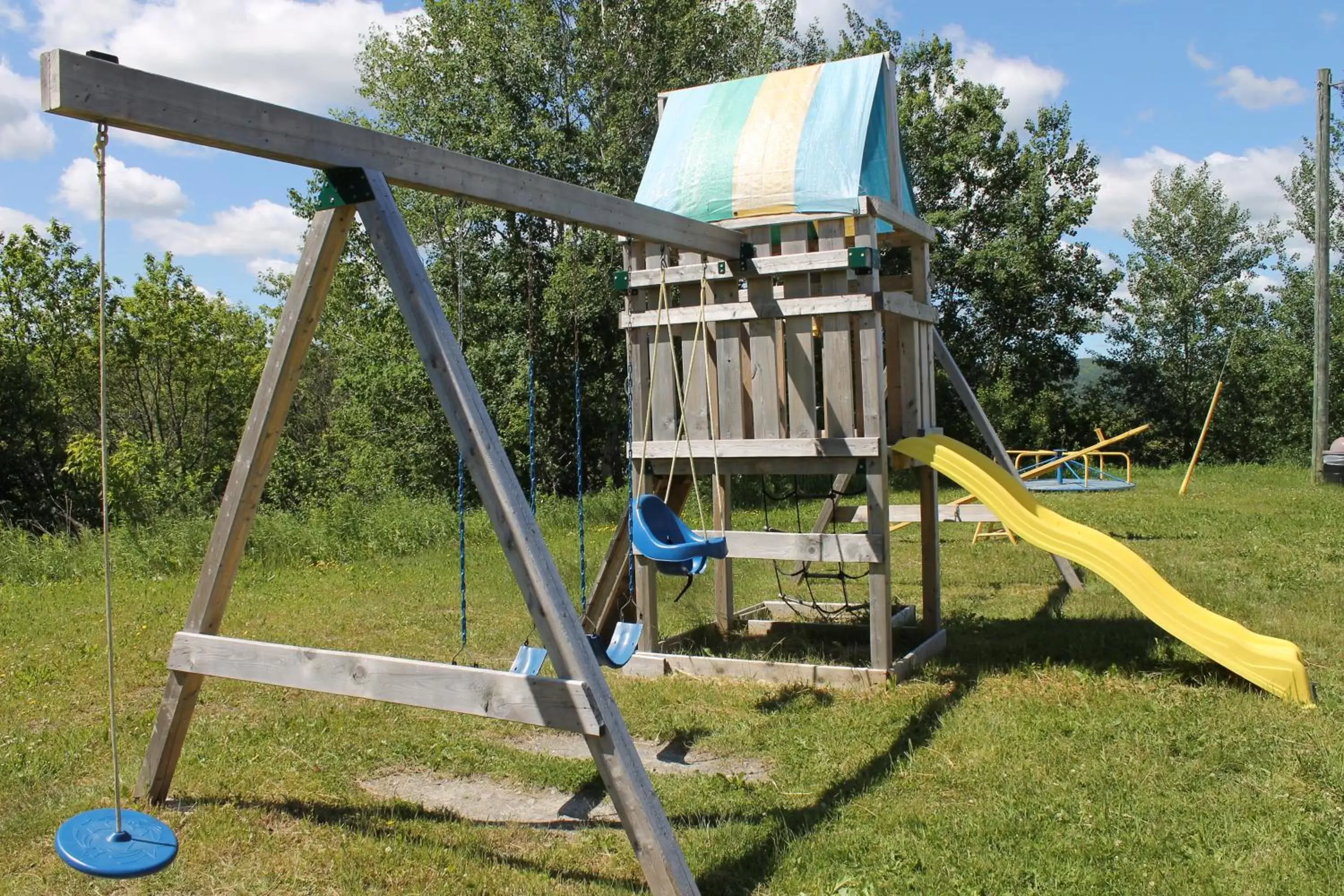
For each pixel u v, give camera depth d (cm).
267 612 980
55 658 796
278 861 408
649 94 2517
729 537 708
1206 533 1377
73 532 2562
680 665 715
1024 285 3078
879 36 3222
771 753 533
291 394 452
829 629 844
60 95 316
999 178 3175
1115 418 3516
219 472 3378
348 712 621
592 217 528
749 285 701
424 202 2272
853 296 671
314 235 424
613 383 2530
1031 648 748
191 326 3562
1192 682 631
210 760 533
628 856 407
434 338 389
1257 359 3384
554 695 367
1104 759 490
